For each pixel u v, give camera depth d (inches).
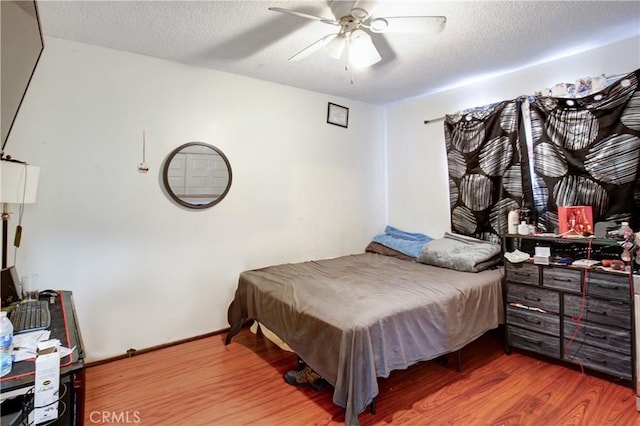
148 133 102.2
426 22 67.5
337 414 73.0
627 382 83.7
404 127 155.3
